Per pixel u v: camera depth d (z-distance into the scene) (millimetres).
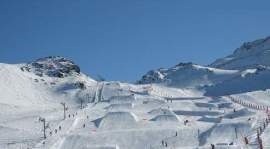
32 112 171125
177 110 151750
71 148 112125
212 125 121000
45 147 112000
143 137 115625
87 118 142750
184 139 112562
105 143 113312
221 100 186250
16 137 124062
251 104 170875
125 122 130875
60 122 138125
